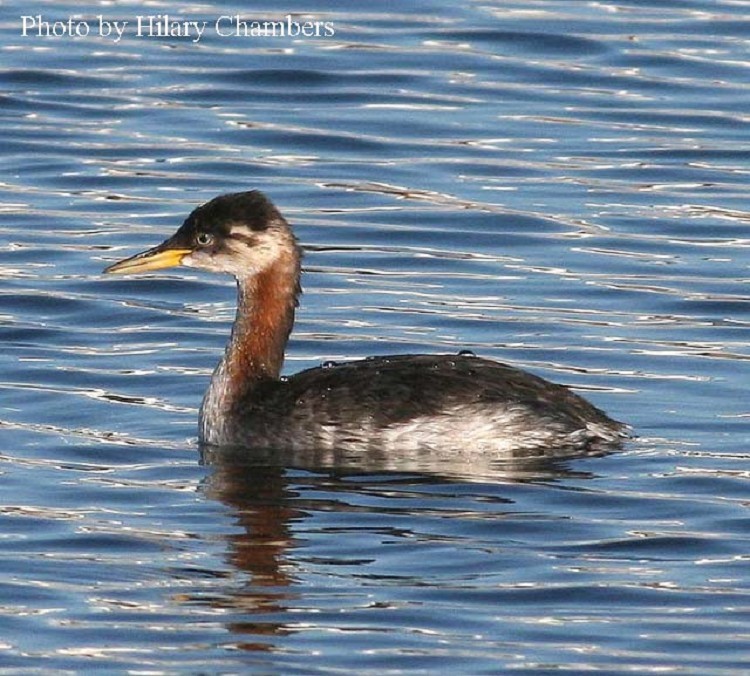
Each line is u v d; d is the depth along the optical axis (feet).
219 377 56.75
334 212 77.82
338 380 55.67
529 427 54.34
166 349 64.34
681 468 53.52
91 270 71.51
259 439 55.47
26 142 84.48
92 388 60.54
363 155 83.82
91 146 84.23
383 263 72.95
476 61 93.50
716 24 97.66
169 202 78.54
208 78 91.50
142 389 60.64
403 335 65.26
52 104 88.58
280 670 42.42
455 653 43.29
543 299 69.21
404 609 45.32
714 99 89.51
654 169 82.28
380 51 94.48
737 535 49.47
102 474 53.42
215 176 81.30
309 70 92.22
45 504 51.19
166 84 90.79
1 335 65.10
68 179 80.74
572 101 89.40
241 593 46.03
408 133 85.97
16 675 42.04
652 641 44.04
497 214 77.56
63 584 46.44
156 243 74.28
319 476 53.16
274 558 47.91
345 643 43.62
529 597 45.98
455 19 98.53
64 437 56.39
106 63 93.04
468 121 87.25
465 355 57.26
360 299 69.05
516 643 43.83
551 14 98.89
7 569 47.19
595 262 72.95
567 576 47.09
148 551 48.24
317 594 45.93
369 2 100.53
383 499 51.39
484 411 54.29
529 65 93.09
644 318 67.26
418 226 76.54
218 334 65.87
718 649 43.75
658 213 77.87
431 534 49.26
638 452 54.70
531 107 88.84
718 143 85.05
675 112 88.22
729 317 67.51
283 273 57.16
